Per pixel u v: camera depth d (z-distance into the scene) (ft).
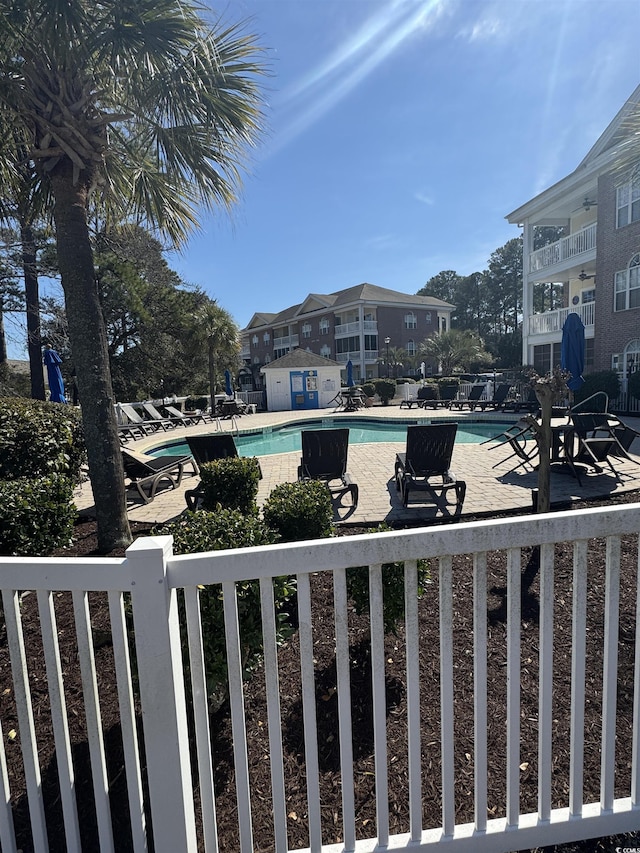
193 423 63.16
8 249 37.24
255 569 4.22
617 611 4.75
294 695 7.62
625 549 11.78
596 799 5.53
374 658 4.54
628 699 7.26
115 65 11.36
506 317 181.37
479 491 19.80
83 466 26.16
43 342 48.42
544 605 4.65
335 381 88.94
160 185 16.03
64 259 12.89
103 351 13.65
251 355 168.66
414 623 4.52
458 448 31.53
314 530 11.62
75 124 12.20
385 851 4.69
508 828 4.84
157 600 3.97
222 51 12.84
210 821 4.56
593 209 60.80
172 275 85.35
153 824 4.21
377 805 4.69
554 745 6.38
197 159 14.51
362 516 16.93
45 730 7.03
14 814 5.77
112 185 16.02
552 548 4.58
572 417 24.11
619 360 52.39
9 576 4.29
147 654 4.02
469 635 8.84
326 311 127.03
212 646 6.42
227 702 7.52
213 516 8.52
